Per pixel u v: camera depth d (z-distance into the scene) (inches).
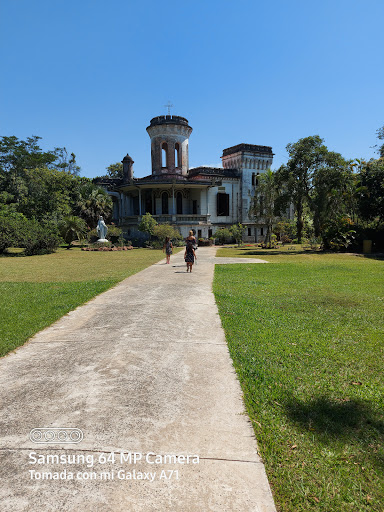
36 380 169.3
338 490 99.8
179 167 1931.6
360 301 338.6
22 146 2190.0
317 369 179.8
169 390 157.2
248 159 2017.7
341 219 1153.4
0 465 108.6
